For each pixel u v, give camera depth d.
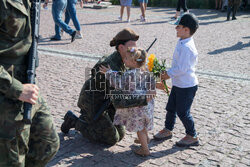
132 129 3.46
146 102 3.34
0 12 2.16
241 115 4.79
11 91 2.18
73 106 5.07
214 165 3.46
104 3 19.48
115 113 3.68
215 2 18.64
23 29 2.34
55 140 2.66
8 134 2.33
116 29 11.98
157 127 4.38
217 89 5.91
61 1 9.21
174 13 16.98
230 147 3.85
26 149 2.46
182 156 3.64
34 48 2.45
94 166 3.42
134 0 21.00
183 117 3.76
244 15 16.31
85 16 15.41
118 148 3.82
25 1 2.38
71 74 6.64
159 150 3.77
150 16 15.70
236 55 8.39
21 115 2.37
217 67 7.31
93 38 10.29
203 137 4.09
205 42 9.93
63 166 3.40
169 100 3.93
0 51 2.23
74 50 8.68
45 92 5.61
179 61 3.54
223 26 12.90
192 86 3.65
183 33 3.55
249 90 5.88
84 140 4.00
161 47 9.16
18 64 2.39
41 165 2.67
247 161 3.55
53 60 7.64
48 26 12.26
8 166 2.38
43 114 2.61
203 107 5.07
